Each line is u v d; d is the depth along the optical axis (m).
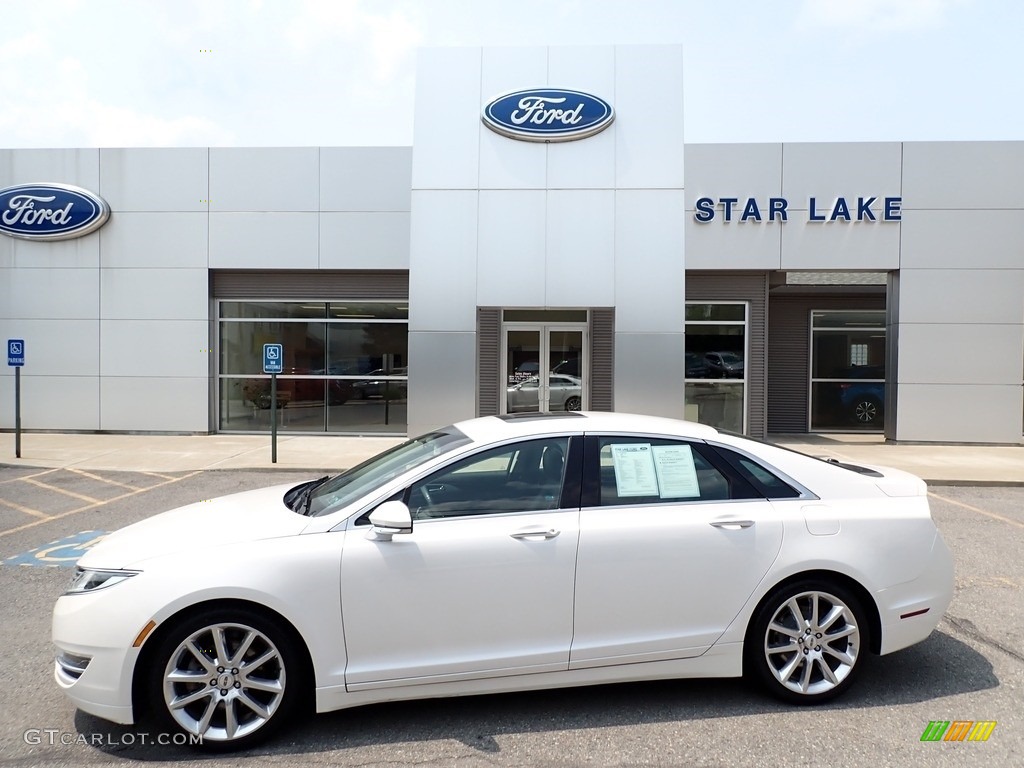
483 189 11.73
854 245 13.68
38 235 14.33
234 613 3.05
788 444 14.06
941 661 3.99
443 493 3.41
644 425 3.72
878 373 16.16
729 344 14.39
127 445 13.17
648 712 3.39
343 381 14.97
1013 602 4.99
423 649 3.17
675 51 11.76
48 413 14.70
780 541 3.42
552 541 3.26
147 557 3.13
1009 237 13.56
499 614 3.21
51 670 3.87
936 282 13.66
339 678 3.09
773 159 13.70
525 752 3.04
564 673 3.27
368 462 4.23
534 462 3.52
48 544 6.53
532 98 11.67
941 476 10.34
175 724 3.01
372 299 14.88
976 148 13.55
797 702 3.44
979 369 13.66
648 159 11.70
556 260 11.70
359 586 3.11
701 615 3.35
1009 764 2.95
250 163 14.36
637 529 3.33
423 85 11.80
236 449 12.70
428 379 11.77
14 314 14.59
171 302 14.52
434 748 3.07
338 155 14.29
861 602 3.54
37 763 2.98
